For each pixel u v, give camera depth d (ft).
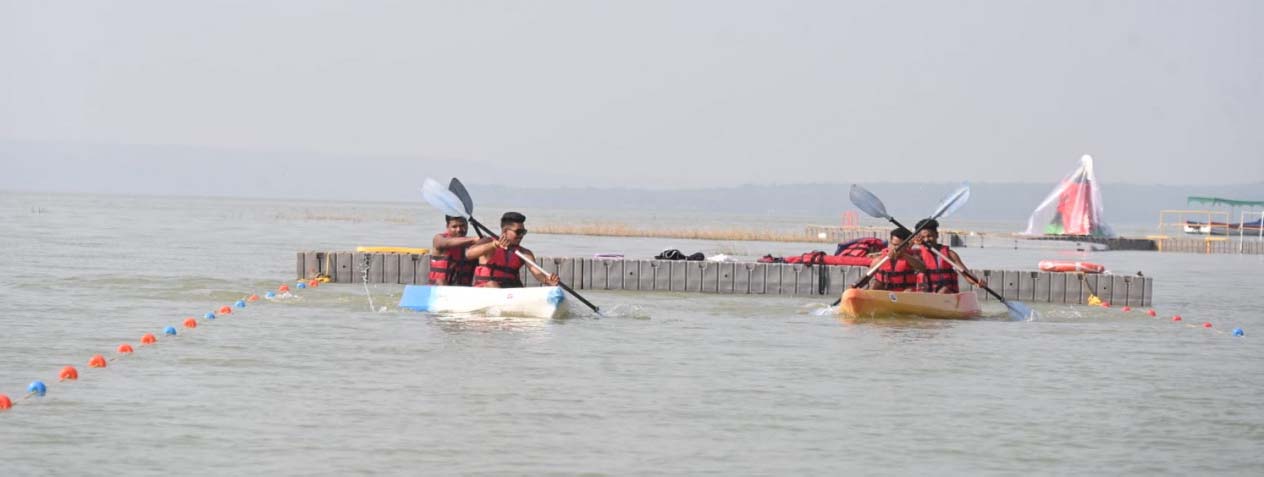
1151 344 118.42
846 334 118.73
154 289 149.69
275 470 62.44
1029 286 169.58
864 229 454.81
